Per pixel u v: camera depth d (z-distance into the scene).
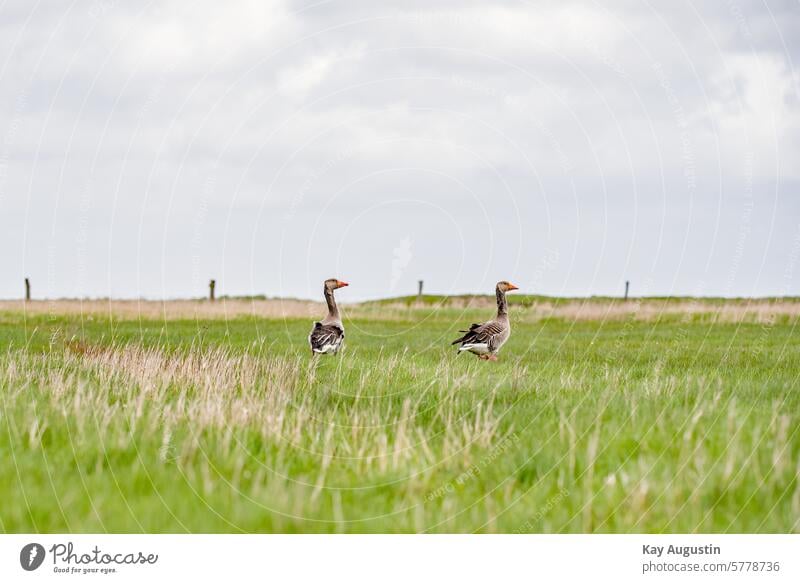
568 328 45.38
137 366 19.08
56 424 12.97
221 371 18.58
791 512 10.65
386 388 18.31
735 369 21.53
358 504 10.89
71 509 10.29
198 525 10.23
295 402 15.97
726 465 11.36
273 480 11.05
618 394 16.52
